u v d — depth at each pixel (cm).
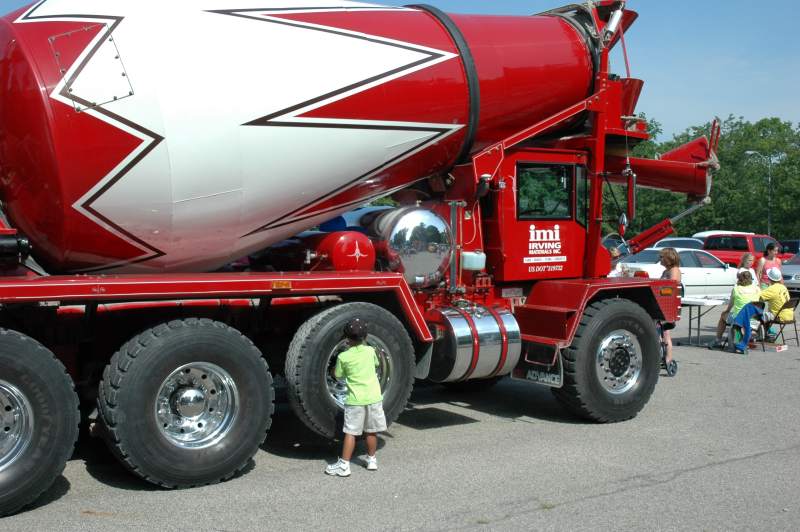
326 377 585
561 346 711
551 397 884
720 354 1215
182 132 530
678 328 1594
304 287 570
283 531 449
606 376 744
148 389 502
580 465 589
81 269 577
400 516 475
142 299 517
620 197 824
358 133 614
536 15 809
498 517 473
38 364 468
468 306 699
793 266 2083
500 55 711
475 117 690
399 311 643
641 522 466
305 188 610
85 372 575
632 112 845
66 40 513
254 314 603
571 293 742
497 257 748
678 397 867
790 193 5169
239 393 541
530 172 764
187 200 552
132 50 519
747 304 1220
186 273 608
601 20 809
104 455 615
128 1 535
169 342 510
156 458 505
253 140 560
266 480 550
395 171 673
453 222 713
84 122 505
